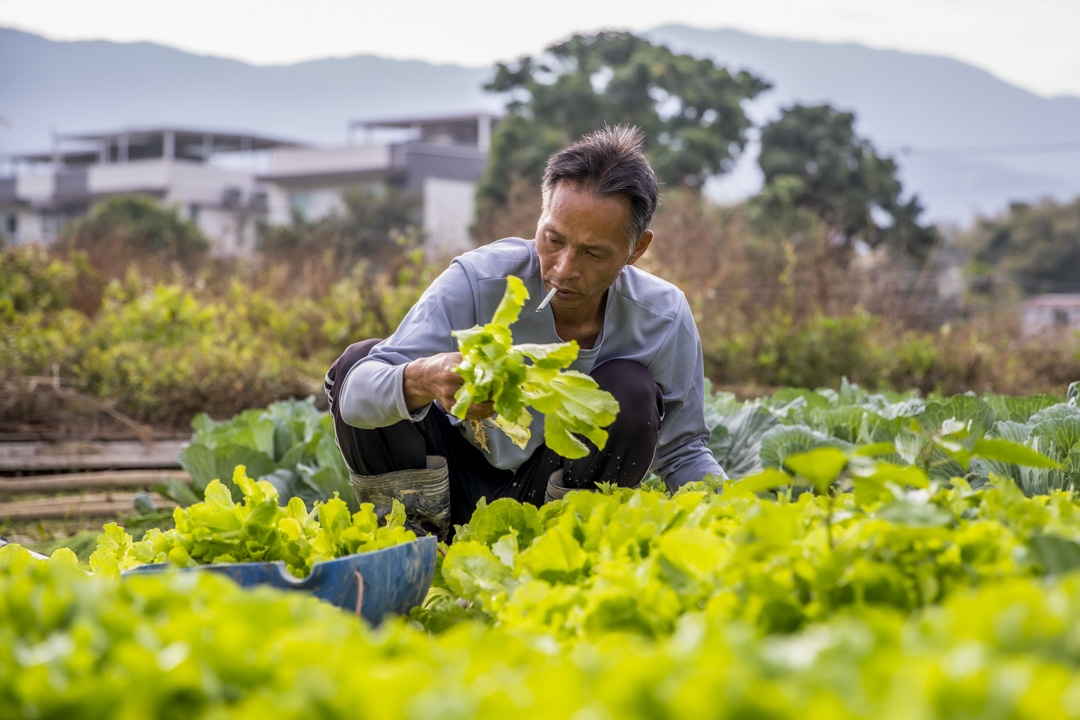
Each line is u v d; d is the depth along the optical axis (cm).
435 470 242
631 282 262
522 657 95
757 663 79
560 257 228
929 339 923
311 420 421
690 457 276
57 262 924
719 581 125
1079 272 4031
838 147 2227
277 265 1142
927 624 91
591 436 185
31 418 582
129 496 467
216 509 171
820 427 350
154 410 625
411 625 163
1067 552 119
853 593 119
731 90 2306
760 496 300
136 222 2070
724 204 1541
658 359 264
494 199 2258
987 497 154
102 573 166
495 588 153
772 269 1083
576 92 2273
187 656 88
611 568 132
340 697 79
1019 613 82
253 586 149
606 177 221
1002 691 68
